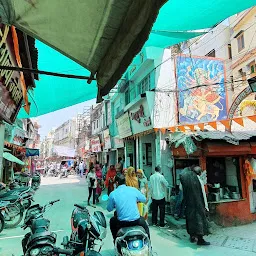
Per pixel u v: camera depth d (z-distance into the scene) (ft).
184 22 16.65
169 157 30.96
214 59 35.83
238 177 24.67
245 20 42.39
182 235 20.30
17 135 59.57
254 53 39.63
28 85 16.62
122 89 49.70
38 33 7.38
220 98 34.99
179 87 33.32
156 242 18.65
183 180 19.25
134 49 5.60
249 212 23.81
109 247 17.74
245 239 18.94
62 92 23.36
